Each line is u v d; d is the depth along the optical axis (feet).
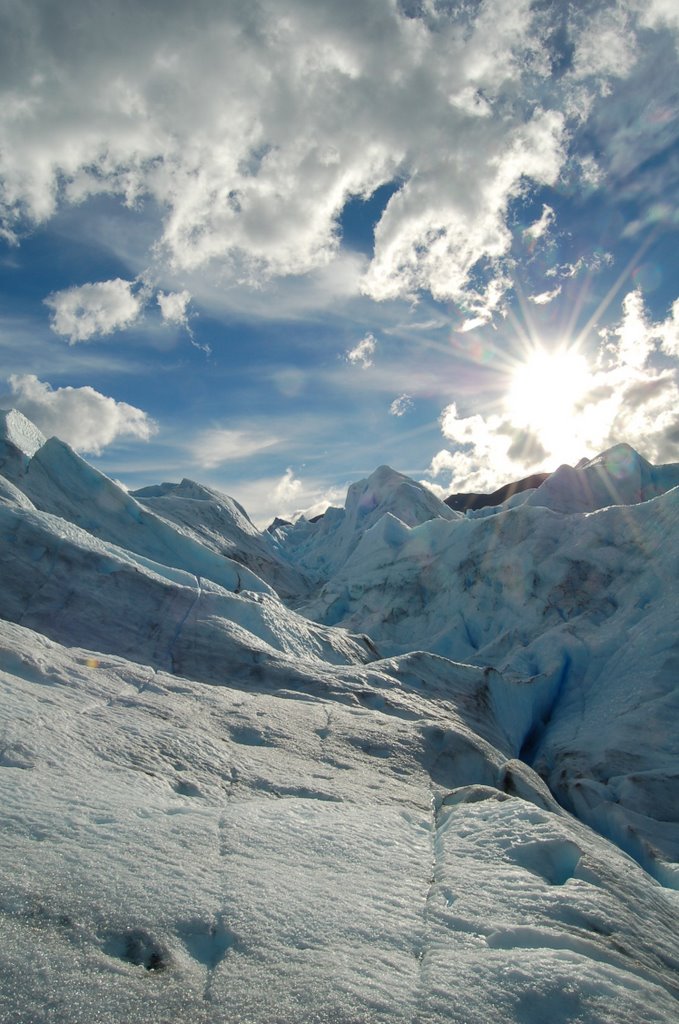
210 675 42.73
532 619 91.35
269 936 11.32
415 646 102.68
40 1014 8.75
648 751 54.70
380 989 10.05
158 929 11.07
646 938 13.25
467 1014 9.60
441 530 125.39
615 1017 9.91
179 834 15.10
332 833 17.02
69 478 90.58
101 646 41.81
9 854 12.52
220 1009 9.35
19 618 41.34
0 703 21.97
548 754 61.05
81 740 21.12
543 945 11.89
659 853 38.63
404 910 13.07
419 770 29.71
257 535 157.99
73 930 10.61
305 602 132.46
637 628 75.97
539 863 16.11
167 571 61.98
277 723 30.89
